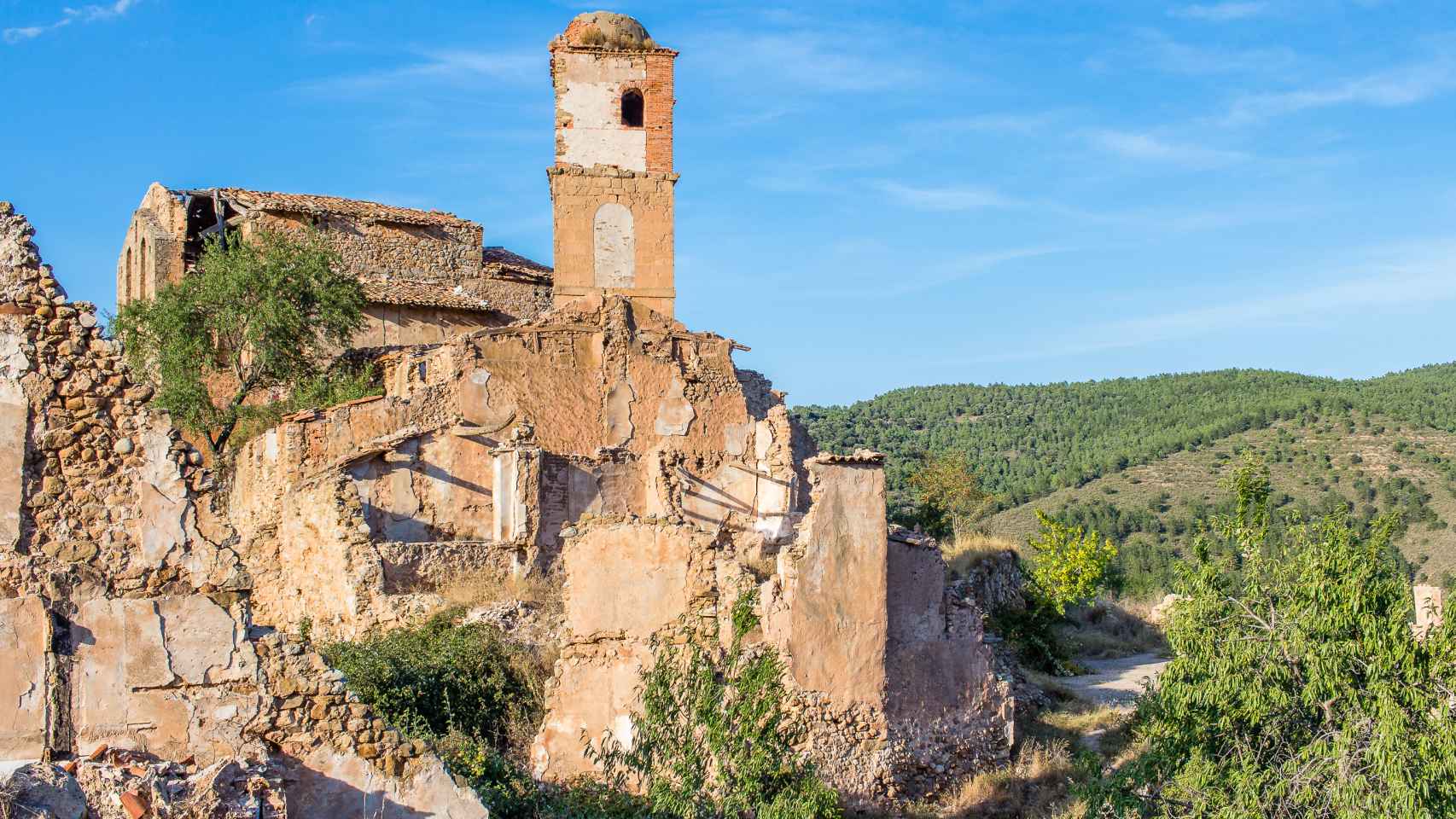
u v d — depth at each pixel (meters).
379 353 43.50
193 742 15.60
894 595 26.08
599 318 41.16
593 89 45.59
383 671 24.44
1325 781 21.00
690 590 24.00
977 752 26.44
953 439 107.69
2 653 14.97
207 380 43.88
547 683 23.52
